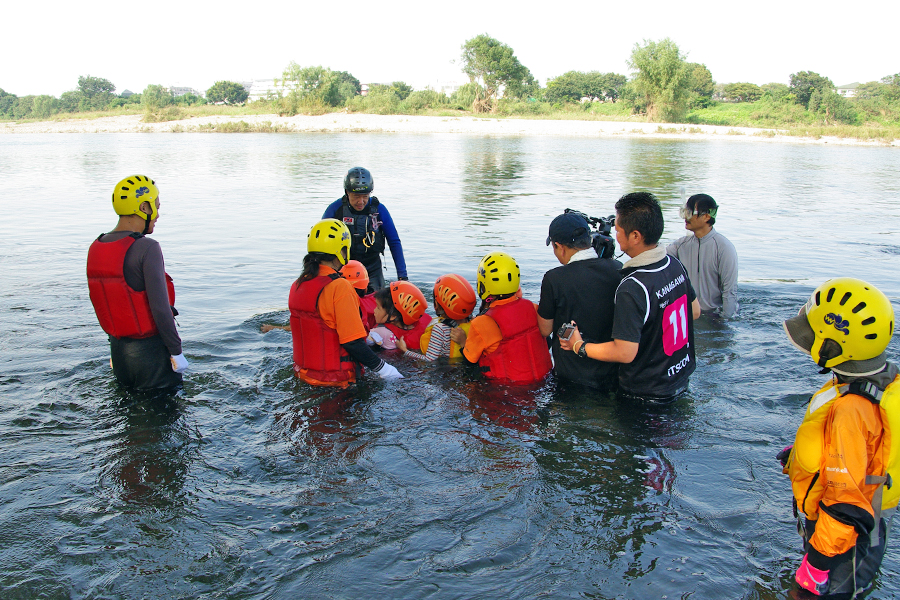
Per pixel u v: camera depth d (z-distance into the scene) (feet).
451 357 16.70
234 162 79.00
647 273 13.00
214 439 12.14
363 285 17.94
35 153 94.58
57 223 37.81
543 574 8.38
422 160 82.28
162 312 13.75
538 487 10.47
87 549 8.91
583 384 14.80
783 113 202.28
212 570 8.47
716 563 8.58
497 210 43.34
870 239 35.14
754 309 21.20
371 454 11.60
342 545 8.97
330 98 206.90
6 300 21.34
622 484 10.57
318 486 10.52
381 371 15.07
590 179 62.44
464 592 8.04
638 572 8.41
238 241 32.73
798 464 7.88
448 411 13.50
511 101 221.66
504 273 14.80
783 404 13.71
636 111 215.92
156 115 210.18
